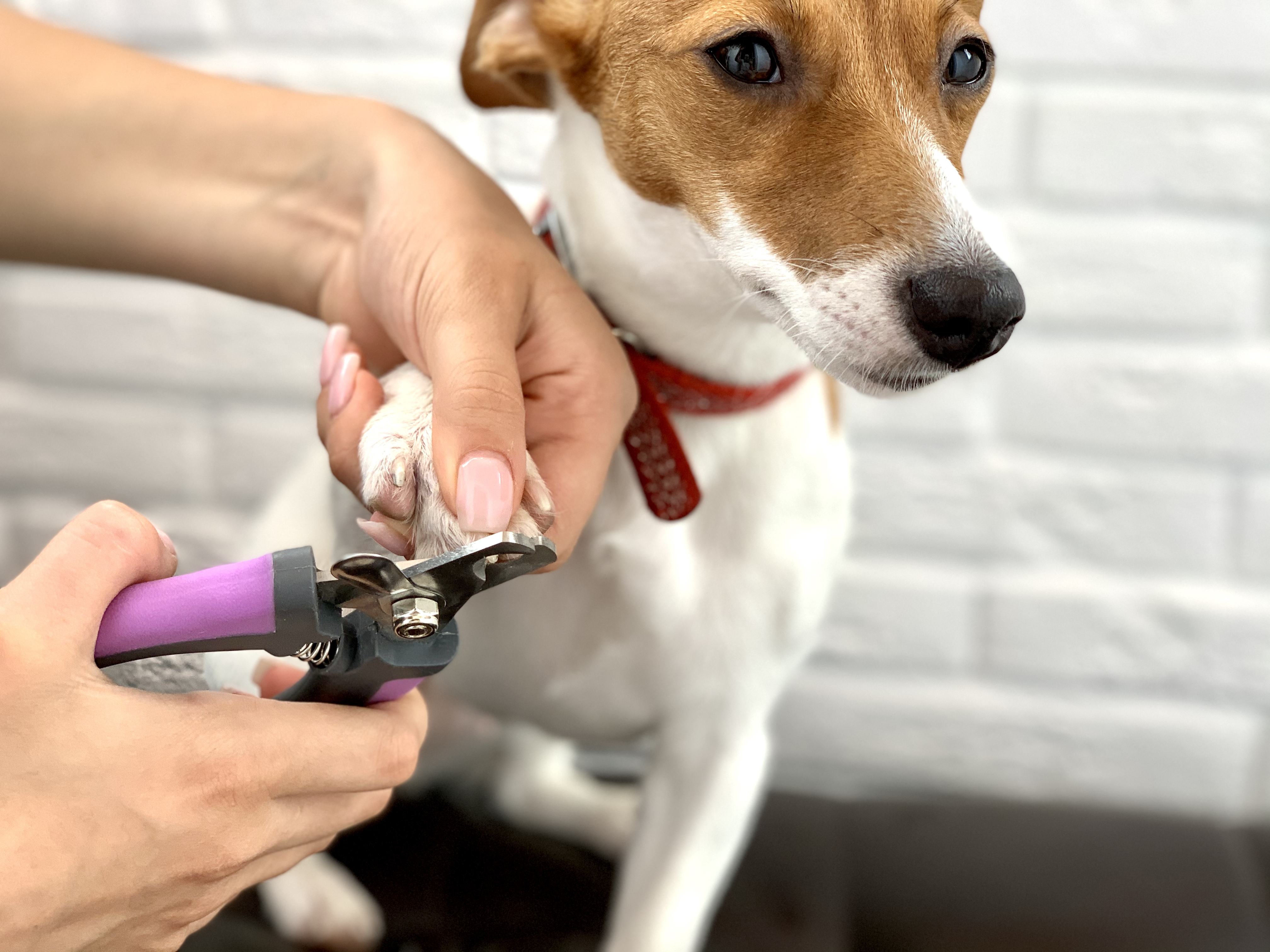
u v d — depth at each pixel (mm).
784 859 1098
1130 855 1089
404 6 1239
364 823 1133
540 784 1169
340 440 656
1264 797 1388
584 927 1022
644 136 755
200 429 1402
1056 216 1258
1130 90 1225
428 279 666
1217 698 1367
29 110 866
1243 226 1248
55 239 892
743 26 709
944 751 1409
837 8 711
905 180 688
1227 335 1271
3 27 896
